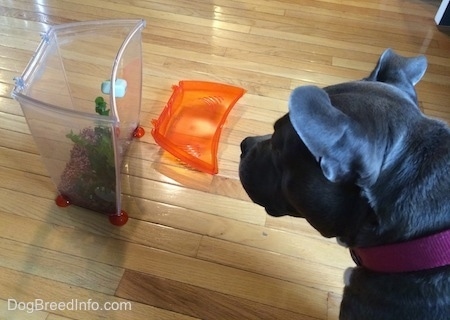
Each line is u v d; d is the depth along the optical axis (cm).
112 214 163
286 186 99
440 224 87
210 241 160
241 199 172
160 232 161
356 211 94
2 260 149
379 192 90
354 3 284
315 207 97
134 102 184
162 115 190
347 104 89
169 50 231
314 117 76
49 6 250
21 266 148
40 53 157
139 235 159
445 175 87
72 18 244
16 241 154
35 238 155
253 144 121
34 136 146
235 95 207
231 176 180
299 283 152
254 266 155
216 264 154
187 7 261
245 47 239
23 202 164
